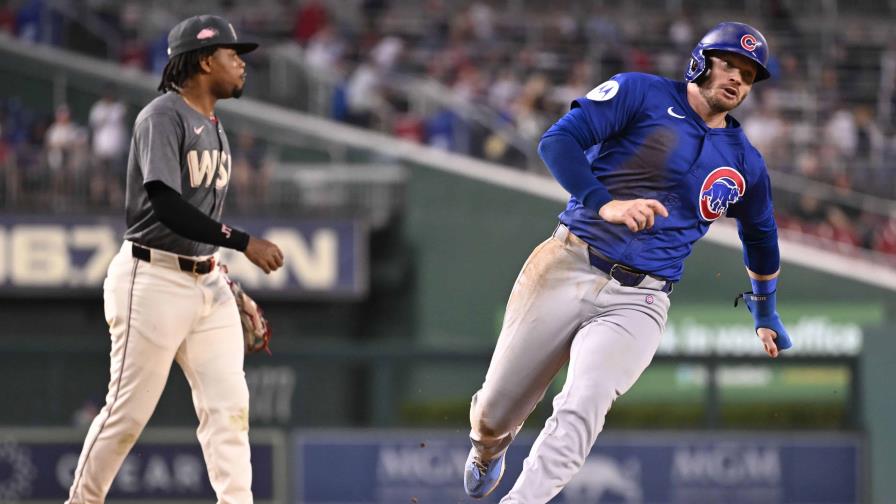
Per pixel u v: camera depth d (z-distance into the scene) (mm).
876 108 66125
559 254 17547
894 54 69438
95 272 54812
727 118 17984
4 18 63219
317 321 56656
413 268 58156
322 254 55656
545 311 17516
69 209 55062
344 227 55812
